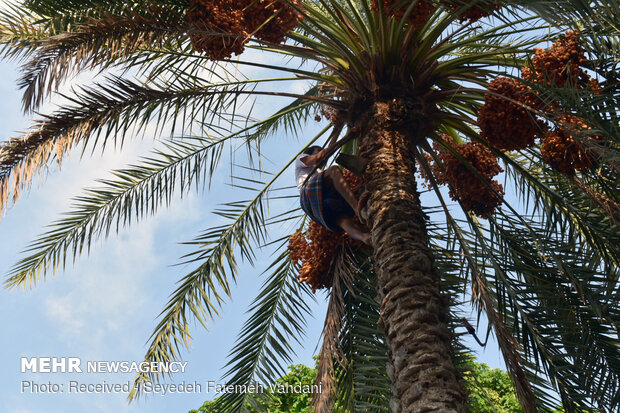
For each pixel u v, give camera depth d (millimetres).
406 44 6102
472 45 7281
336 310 6395
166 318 7645
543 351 6051
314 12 6574
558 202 6527
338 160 5875
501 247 6859
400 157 5727
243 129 7523
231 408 7375
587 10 4418
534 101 5203
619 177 5855
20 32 5953
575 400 5922
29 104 5469
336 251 6625
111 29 5402
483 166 6699
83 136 5699
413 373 4465
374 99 6094
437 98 6262
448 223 6855
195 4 5281
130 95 5867
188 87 6219
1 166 5480
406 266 5008
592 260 6219
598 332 6188
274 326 7738
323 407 5664
